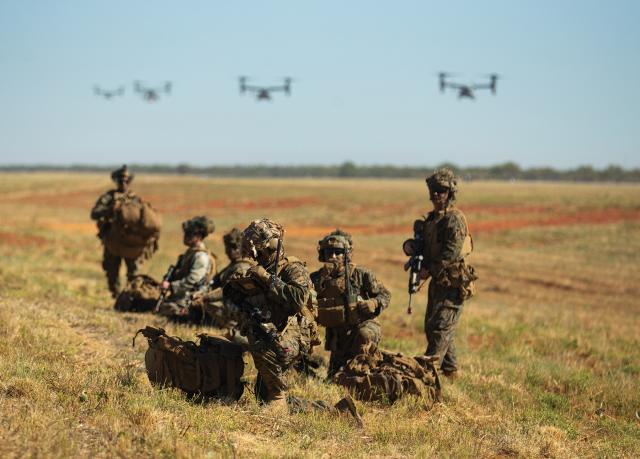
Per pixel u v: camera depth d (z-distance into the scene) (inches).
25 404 459.5
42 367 556.7
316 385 625.3
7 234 2313.0
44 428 415.5
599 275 2297.0
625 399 719.7
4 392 483.2
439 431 522.9
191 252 882.8
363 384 606.2
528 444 516.7
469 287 677.9
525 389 727.7
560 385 759.7
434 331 684.7
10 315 737.6
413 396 601.3
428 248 692.1
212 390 544.1
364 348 635.5
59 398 486.6
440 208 690.2
